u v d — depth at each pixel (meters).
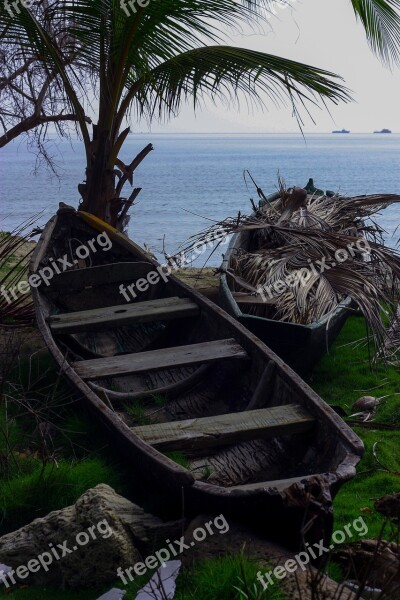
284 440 5.83
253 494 4.55
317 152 152.50
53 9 9.07
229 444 6.01
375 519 5.42
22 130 12.00
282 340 7.38
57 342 7.56
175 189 51.44
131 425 6.44
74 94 9.58
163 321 8.37
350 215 10.64
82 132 9.66
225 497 4.65
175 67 9.30
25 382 7.43
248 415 5.69
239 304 8.29
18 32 9.28
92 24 9.14
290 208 10.22
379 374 8.42
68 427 6.51
